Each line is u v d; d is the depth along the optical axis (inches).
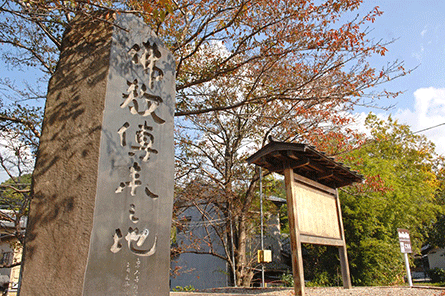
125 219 136.3
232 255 554.9
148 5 205.3
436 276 828.0
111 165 137.2
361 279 557.6
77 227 123.7
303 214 270.1
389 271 558.9
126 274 130.4
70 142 139.2
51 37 321.4
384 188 472.4
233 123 577.0
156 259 144.1
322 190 314.8
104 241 126.1
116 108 147.0
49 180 135.2
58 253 121.8
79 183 130.7
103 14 164.9
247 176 578.6
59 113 146.5
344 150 449.4
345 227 579.2
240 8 307.9
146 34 173.5
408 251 387.2
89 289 116.2
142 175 148.6
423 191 658.2
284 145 253.9
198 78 378.9
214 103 468.4
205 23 322.7
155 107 165.2
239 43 346.6
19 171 357.1
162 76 173.6
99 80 147.0
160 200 153.3
